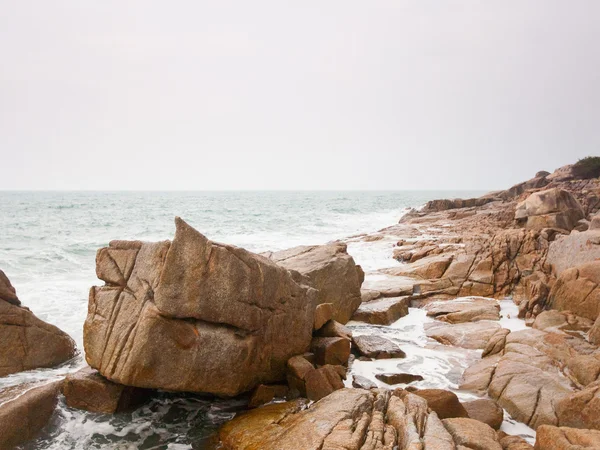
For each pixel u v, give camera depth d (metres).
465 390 9.41
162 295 7.62
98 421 8.25
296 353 10.11
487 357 11.05
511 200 44.19
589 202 30.83
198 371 8.01
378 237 28.88
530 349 10.48
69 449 7.49
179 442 7.78
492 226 29.73
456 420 7.06
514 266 17.62
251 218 51.38
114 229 37.72
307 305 10.41
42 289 16.31
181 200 102.75
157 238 33.19
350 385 9.60
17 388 8.49
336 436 6.32
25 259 22.75
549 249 16.91
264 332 9.13
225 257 8.27
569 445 5.93
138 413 8.67
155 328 7.60
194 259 7.91
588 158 47.94
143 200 99.88
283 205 82.75
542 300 13.91
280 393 9.33
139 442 7.75
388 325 14.15
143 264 8.16
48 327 10.47
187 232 7.87
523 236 18.88
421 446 5.87
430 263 18.84
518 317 14.13
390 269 20.06
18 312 10.05
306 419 7.07
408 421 6.64
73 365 10.36
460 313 14.34
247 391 9.52
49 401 8.16
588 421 7.33
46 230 36.12
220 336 8.25
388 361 11.08
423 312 15.48
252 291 8.77
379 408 7.43
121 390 8.45
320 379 8.84
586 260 14.20
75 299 15.09
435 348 12.06
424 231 30.75
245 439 7.12
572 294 12.54
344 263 14.67
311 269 13.80
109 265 8.68
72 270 20.47
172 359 7.78
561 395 8.35
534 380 8.95
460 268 18.08
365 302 15.77
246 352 8.52
